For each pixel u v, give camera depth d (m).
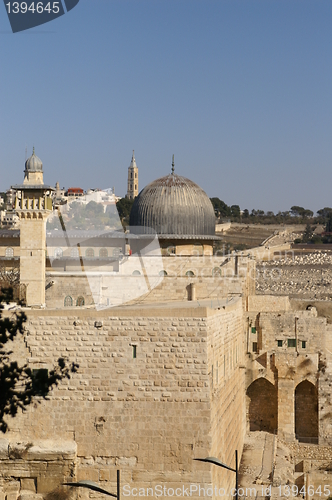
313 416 74.94
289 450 69.88
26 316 37.06
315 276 134.62
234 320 56.03
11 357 36.97
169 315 36.81
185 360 36.59
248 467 55.91
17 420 36.81
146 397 36.59
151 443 36.44
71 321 37.03
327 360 73.62
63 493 35.75
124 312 36.97
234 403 53.19
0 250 97.31
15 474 35.97
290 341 74.00
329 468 68.81
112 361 36.81
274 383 73.19
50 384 36.81
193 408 36.44
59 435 36.66
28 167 68.12
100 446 36.53
